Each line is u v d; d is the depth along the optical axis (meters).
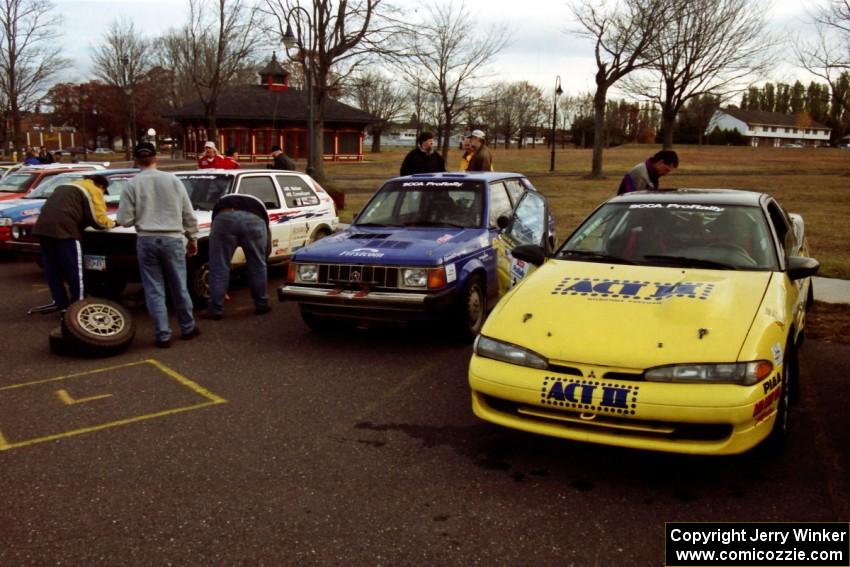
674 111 32.69
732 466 4.04
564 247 5.25
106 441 4.41
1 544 3.23
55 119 90.56
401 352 6.43
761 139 113.06
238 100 51.88
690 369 3.55
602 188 27.02
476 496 3.69
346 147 54.19
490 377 3.92
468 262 6.53
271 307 8.34
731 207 5.15
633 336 3.75
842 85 29.03
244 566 3.06
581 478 3.91
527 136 99.62
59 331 6.41
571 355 3.74
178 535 3.31
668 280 4.36
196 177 9.42
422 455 4.21
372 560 3.10
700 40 30.47
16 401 5.13
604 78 31.00
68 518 3.46
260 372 5.83
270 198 9.66
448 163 39.41
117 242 7.84
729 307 3.96
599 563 3.09
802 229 6.86
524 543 3.24
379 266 6.21
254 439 4.44
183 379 5.65
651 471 3.99
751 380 3.53
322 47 23.00
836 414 4.81
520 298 4.37
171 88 61.91
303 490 3.75
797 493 3.72
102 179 7.51
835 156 52.69
